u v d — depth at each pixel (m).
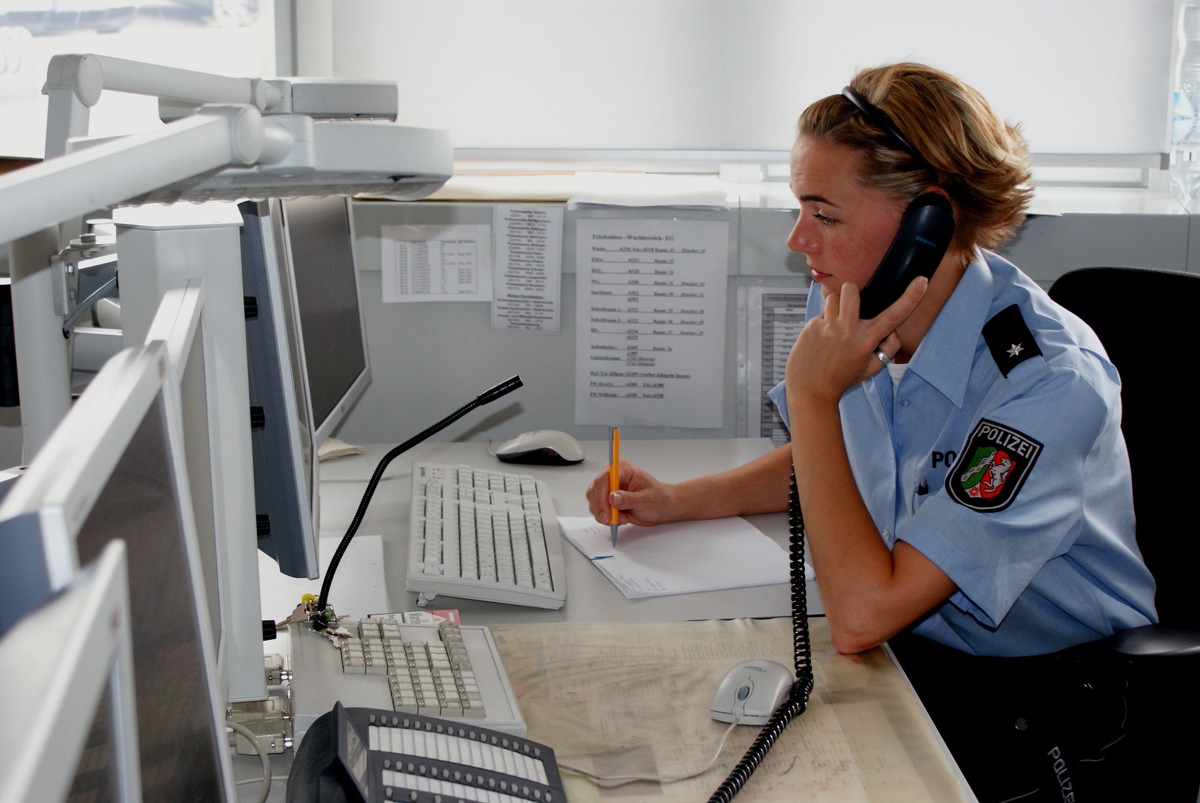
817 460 1.12
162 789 0.44
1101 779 1.04
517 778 0.74
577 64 1.99
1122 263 1.83
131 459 0.43
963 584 1.02
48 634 0.26
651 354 1.84
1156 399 1.26
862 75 1.14
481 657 0.94
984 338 1.16
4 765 0.21
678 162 2.05
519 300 1.83
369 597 1.11
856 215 1.12
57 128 0.86
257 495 0.93
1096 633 1.17
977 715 1.09
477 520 1.28
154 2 1.92
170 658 0.48
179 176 0.50
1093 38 1.99
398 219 1.80
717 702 0.87
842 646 1.02
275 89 0.97
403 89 1.99
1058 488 1.05
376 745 0.72
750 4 1.98
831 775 0.80
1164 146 2.03
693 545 1.29
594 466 1.64
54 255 0.96
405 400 1.87
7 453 1.38
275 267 0.86
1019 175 1.12
